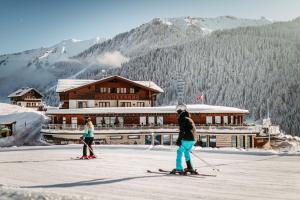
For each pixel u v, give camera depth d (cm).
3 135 6059
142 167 1123
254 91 17200
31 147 2195
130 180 874
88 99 6347
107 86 6406
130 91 6481
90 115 5659
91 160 1339
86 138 1409
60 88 6309
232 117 5800
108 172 1016
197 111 5653
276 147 6216
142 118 5738
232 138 5553
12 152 1792
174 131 5569
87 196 652
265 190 745
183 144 959
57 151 1861
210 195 696
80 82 6562
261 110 16025
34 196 596
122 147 2012
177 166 973
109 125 5578
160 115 5756
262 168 1077
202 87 19388
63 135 5450
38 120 7269
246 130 5547
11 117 7525
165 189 759
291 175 943
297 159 1307
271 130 6469
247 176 928
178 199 661
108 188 772
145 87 6469
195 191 736
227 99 17862
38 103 12188
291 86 16775
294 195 693
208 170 1044
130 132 5531
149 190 748
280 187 778
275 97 16375
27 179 902
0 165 1200
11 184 824
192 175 941
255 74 18275
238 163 1202
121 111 5638
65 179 897
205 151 1664
